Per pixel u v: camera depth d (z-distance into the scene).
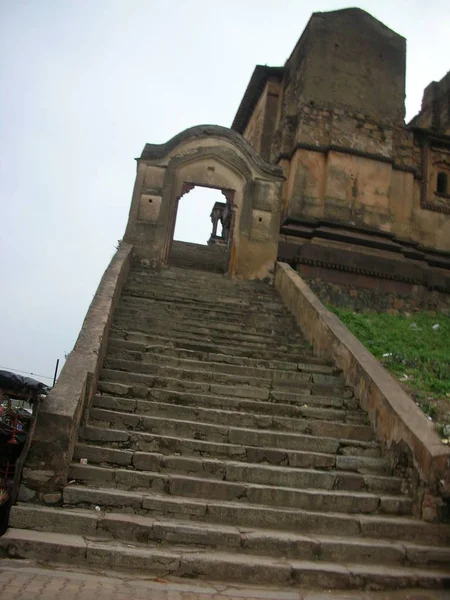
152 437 6.88
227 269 15.12
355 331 12.42
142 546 5.27
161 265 14.20
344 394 8.98
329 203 17.61
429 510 6.31
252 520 5.89
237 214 14.99
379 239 17.67
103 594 4.38
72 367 7.04
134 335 9.78
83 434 6.73
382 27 19.91
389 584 5.32
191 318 11.36
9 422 7.96
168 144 14.98
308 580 5.18
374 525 6.06
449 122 21.67
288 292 13.01
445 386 9.40
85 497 5.72
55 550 4.96
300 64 19.45
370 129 18.64
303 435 7.50
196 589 4.76
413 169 19.06
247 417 7.74
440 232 19.25
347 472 7.06
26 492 5.62
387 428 7.54
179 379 8.52
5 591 4.17
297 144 18.06
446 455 6.36
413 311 16.91
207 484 6.23
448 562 5.78
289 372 9.27
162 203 14.59
